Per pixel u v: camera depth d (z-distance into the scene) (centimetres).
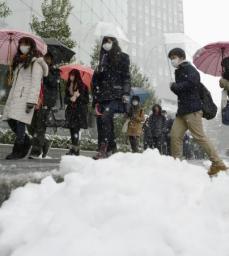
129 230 232
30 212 274
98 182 288
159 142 1277
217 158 621
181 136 643
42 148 817
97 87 665
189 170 431
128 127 1166
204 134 625
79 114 802
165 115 1328
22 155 695
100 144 670
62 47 961
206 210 296
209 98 632
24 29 1792
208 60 795
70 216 246
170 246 229
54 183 333
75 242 210
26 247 215
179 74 621
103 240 218
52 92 754
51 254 202
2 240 233
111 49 645
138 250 211
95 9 2619
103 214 250
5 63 865
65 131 1714
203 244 237
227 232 265
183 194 312
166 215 259
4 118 663
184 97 623
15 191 314
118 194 271
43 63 668
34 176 373
